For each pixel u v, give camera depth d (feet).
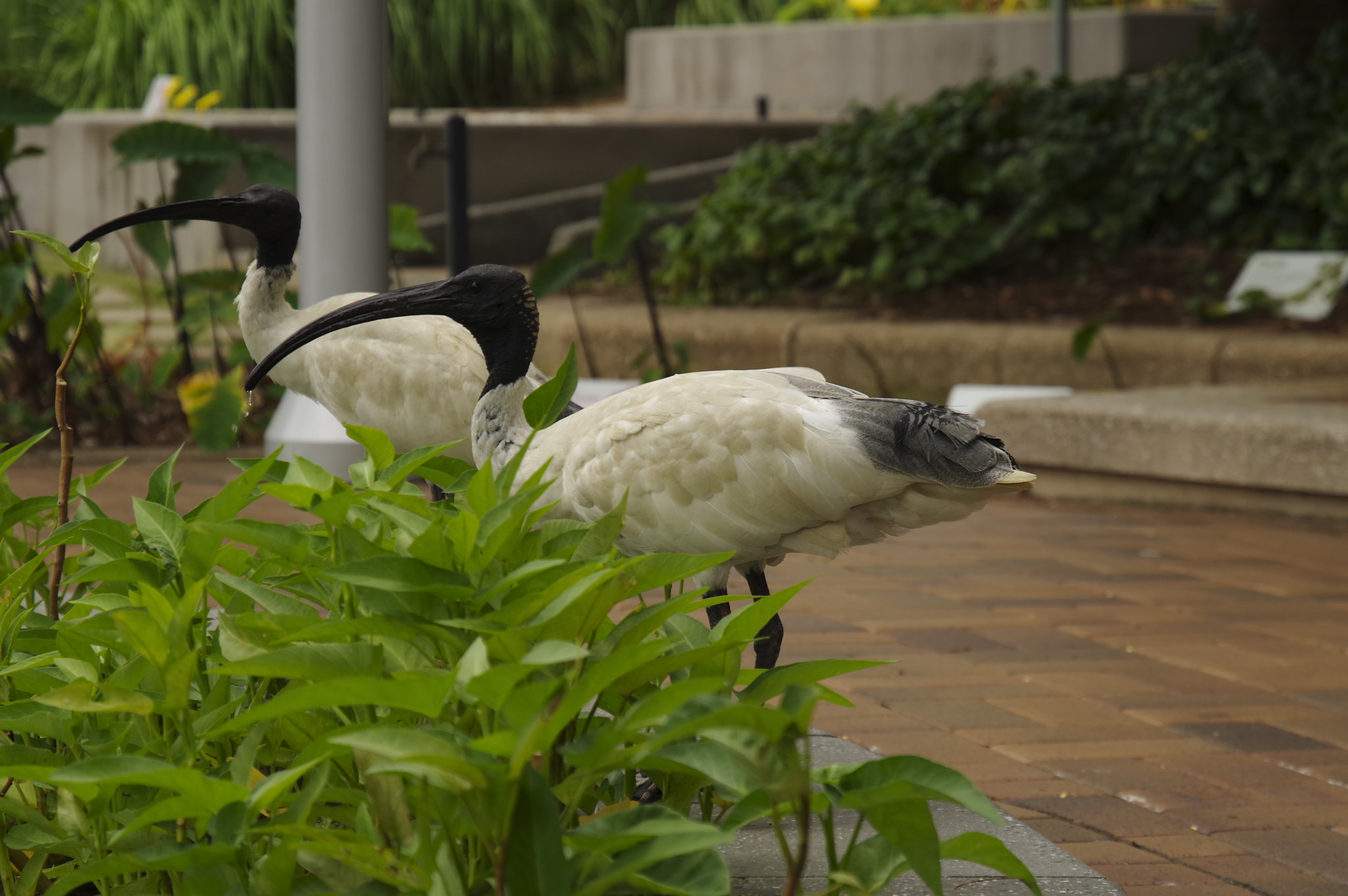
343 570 7.63
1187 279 42.11
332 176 22.34
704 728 6.63
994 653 18.39
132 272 54.29
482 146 55.52
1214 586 22.12
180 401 35.32
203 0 67.87
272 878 7.63
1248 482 27.25
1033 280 43.52
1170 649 18.63
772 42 71.05
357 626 7.87
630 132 57.52
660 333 35.01
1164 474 28.25
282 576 10.66
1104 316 38.47
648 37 74.90
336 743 7.14
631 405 13.57
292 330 19.88
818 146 48.75
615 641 8.08
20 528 17.92
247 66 67.46
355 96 22.33
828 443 12.88
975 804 6.78
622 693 8.26
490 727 7.68
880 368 37.60
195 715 9.41
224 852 7.44
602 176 57.31
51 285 32.37
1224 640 19.08
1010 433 30.53
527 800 6.89
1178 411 28.22
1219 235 44.04
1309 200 42.24
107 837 9.03
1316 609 20.75
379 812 7.54
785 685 7.97
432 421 18.81
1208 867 12.10
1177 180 44.37
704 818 9.79
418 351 18.80
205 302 35.06
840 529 13.42
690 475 13.10
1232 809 13.38
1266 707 16.35
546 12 76.84
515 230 54.54
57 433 32.50
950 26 66.23
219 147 29.91
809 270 45.11
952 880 9.99
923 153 45.60
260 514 24.56
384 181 22.68
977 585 22.06
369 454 9.80
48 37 71.05
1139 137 46.09
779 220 43.78
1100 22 62.90
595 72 78.38
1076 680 17.24
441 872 7.43
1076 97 47.19
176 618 8.09
